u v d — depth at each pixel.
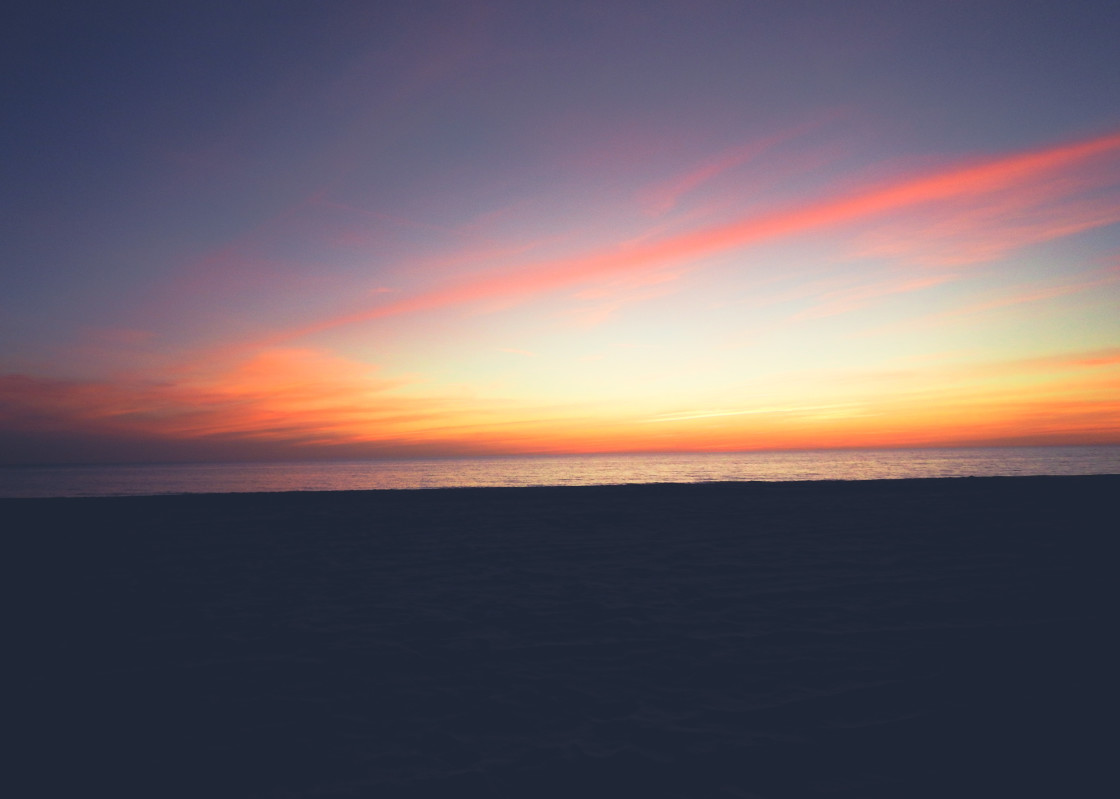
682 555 7.08
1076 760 2.55
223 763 2.62
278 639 4.23
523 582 5.86
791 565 6.40
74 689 3.42
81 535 8.84
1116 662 3.58
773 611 4.74
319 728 2.93
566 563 6.73
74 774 2.54
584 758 2.61
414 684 3.45
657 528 9.19
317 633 4.34
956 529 8.56
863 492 14.07
